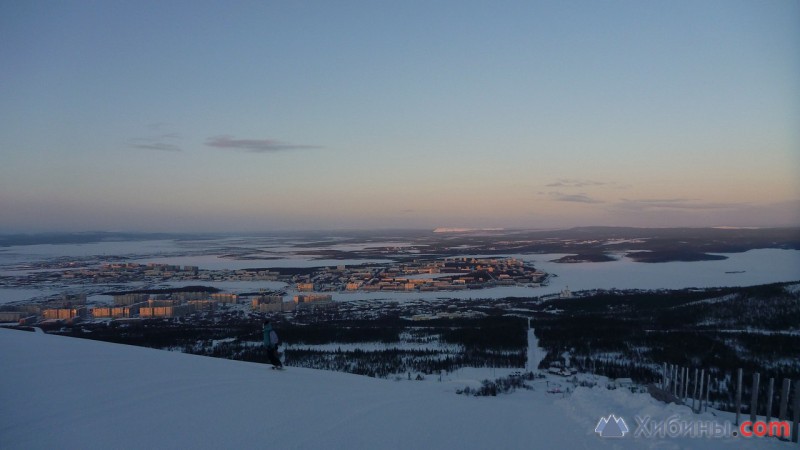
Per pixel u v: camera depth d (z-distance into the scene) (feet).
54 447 32.04
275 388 53.62
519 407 55.83
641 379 107.65
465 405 53.98
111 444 32.99
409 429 41.11
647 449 38.40
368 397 53.83
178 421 38.50
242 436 35.86
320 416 42.98
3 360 55.93
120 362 60.39
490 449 37.32
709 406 62.28
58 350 64.80
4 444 32.19
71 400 42.16
